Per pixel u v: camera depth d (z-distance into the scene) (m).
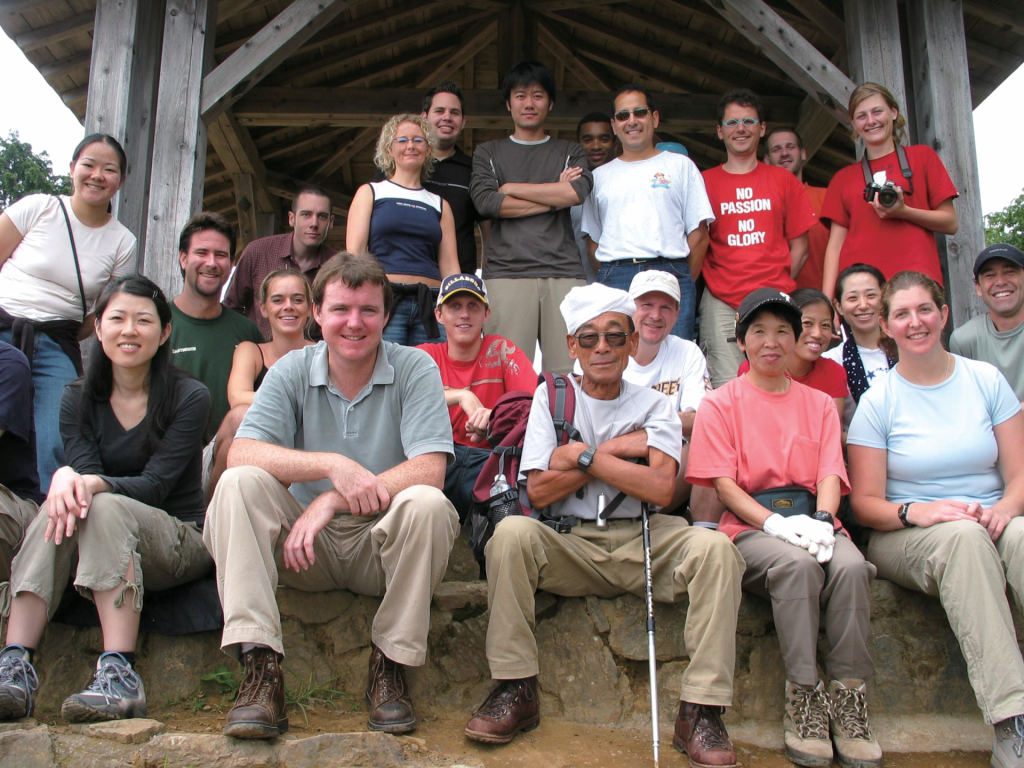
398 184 4.14
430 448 2.66
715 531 2.68
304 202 4.29
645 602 2.86
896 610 2.98
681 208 4.29
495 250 4.32
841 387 3.60
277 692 2.32
